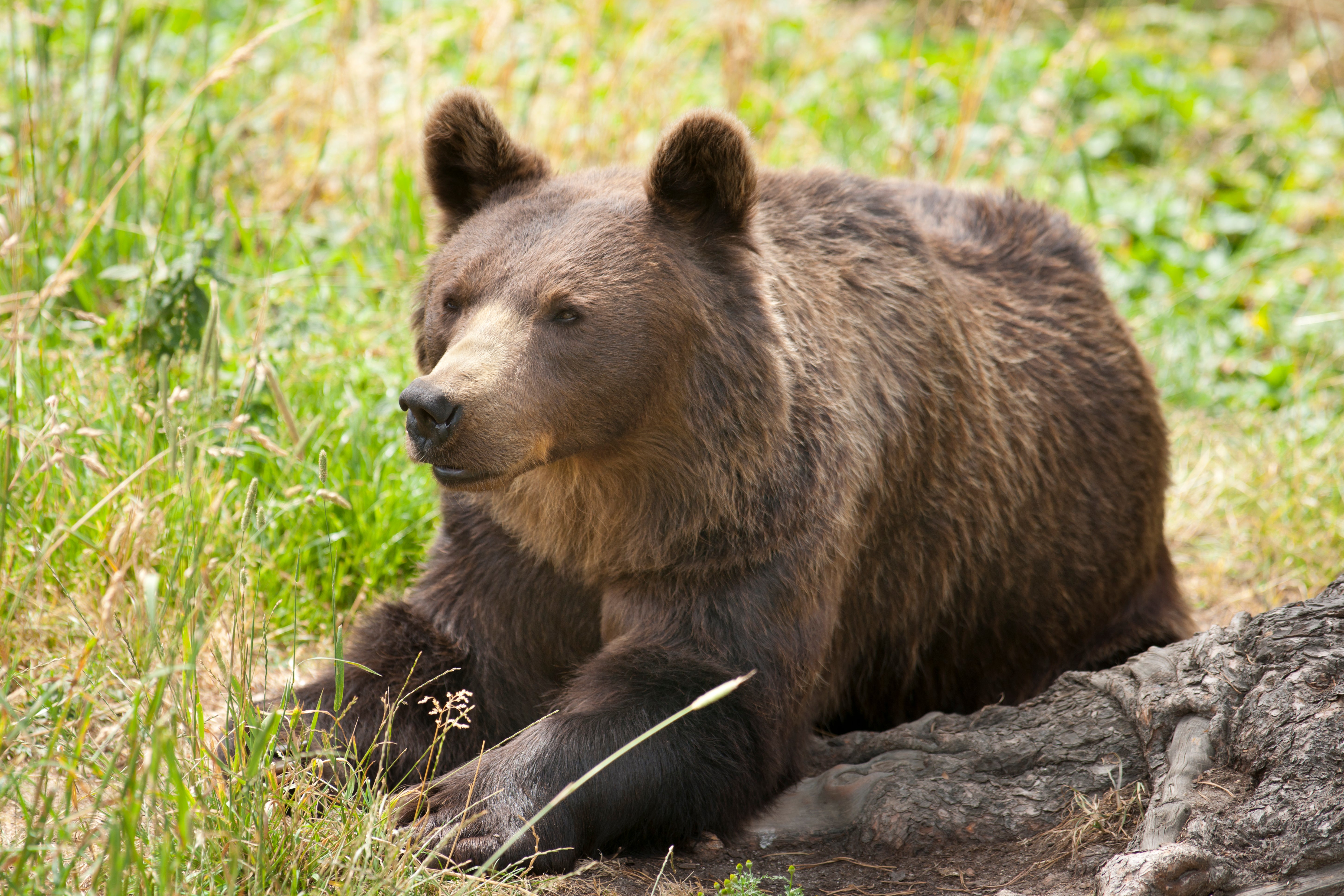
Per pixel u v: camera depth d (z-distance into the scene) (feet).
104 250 38.86
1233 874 20.18
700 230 24.48
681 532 24.21
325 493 22.70
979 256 32.24
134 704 18.16
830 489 24.97
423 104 48.78
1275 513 38.06
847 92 60.70
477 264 23.93
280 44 54.65
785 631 24.45
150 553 21.77
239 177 46.09
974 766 24.25
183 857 18.10
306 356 35.73
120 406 32.01
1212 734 22.12
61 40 50.14
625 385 23.26
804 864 23.38
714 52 63.05
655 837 23.40
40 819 17.87
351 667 25.44
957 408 28.30
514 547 26.21
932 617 29.22
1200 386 45.91
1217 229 55.21
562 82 52.37
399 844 20.53
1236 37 80.69
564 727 22.65
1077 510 31.42
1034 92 54.03
